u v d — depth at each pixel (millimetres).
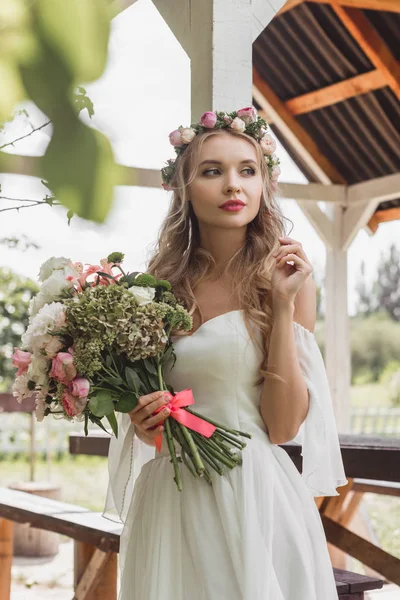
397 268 25641
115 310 1608
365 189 7320
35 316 1742
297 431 1816
